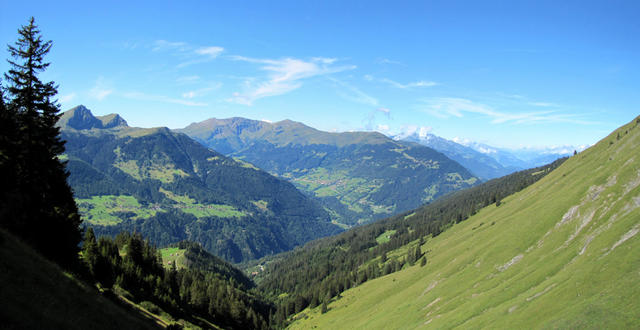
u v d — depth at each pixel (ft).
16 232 137.28
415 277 474.49
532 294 216.95
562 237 281.33
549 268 244.01
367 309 466.70
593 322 150.61
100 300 123.03
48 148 169.27
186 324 292.20
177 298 363.15
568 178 444.55
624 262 177.88
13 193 149.07
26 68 154.92
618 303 152.46
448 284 347.97
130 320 130.62
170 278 382.42
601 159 400.67
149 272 381.81
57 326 78.28
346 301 575.38
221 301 459.73
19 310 71.72
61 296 94.99
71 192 195.52
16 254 94.79
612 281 171.01
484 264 339.36
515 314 204.74
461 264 382.01
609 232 222.69
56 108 166.50
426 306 334.03
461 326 238.27
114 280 277.85
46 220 160.15
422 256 622.54
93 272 230.68
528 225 343.87
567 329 156.15
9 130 153.07
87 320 95.14
